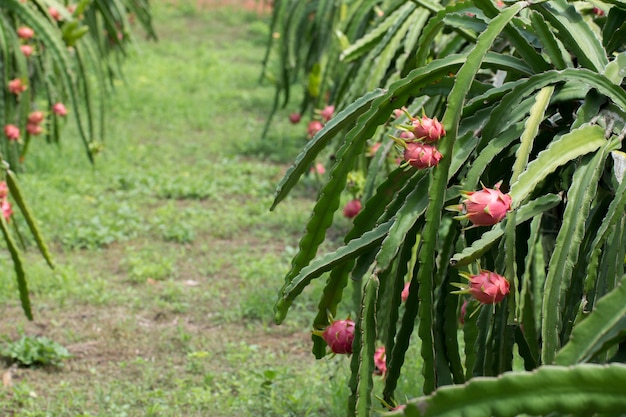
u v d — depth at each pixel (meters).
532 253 2.01
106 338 4.97
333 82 5.61
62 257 6.24
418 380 4.04
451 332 2.18
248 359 4.71
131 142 9.48
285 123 10.64
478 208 1.67
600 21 2.93
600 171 1.80
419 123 1.81
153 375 4.53
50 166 8.16
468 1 2.39
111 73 10.44
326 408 4.02
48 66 6.61
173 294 5.59
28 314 3.63
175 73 13.13
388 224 2.01
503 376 1.29
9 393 4.30
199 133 10.05
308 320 5.25
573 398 1.27
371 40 3.85
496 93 2.05
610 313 1.41
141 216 7.18
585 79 1.94
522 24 2.21
